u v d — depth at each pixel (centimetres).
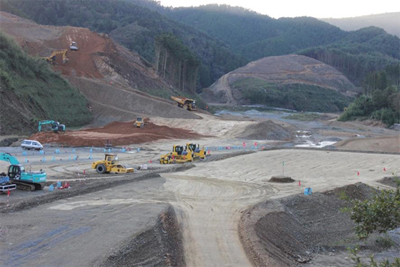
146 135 7212
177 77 15162
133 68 12344
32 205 2367
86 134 6900
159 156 5669
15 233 1802
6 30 11925
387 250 2422
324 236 2591
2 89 6856
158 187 3253
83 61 11425
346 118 13312
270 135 8112
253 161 5078
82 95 9494
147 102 9956
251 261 1752
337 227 2789
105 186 3092
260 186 3559
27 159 4634
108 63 11631
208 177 3956
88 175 3831
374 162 5119
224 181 3747
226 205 2753
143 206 2441
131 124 8394
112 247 1639
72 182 3334
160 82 13038
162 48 14300
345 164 4994
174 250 1798
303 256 2186
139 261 1575
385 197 1337
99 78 10975
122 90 10244
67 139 6203
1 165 3881
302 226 2675
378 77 15900
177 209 2538
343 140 7838
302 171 4562
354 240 2548
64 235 1797
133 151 6059
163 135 7562
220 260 1748
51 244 1677
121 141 6612
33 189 2920
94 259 1512
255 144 6931
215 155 5509
